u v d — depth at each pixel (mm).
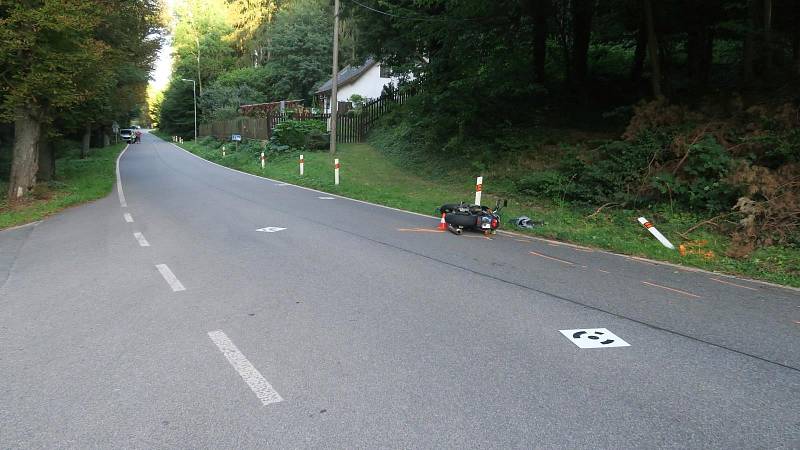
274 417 3594
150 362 4453
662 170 13008
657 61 16203
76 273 7461
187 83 83312
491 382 4133
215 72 83625
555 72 25531
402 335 5078
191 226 11273
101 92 19172
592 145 16641
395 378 4172
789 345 5031
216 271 7445
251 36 82375
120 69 22719
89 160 37250
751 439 3387
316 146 30453
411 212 14086
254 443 3291
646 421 3590
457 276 7344
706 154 12086
